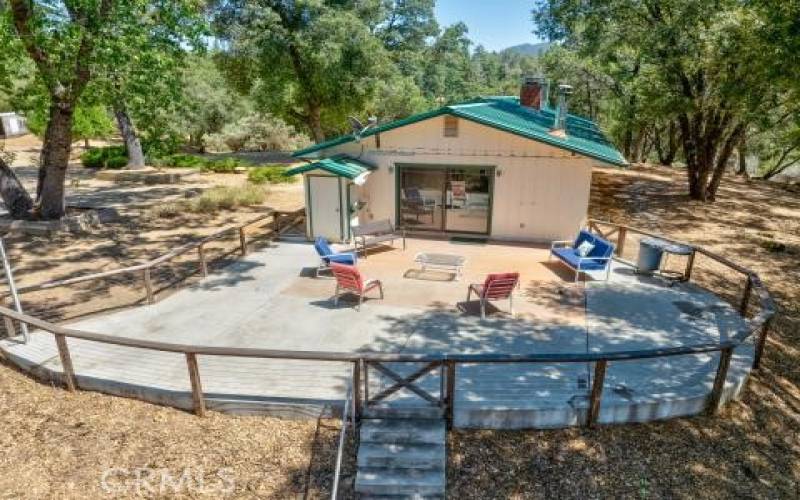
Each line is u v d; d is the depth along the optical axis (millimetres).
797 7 11141
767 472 6328
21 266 13508
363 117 40625
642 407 6848
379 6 30531
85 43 13648
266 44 26234
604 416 6820
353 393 6637
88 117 31000
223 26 26797
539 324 9242
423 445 6344
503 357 6312
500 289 9398
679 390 7152
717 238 16156
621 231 13008
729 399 7465
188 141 45562
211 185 26641
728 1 16438
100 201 22219
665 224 17844
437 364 6484
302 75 28969
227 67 29781
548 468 6223
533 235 14344
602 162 13195
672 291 10867
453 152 14180
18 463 6332
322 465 6273
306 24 27281
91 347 8492
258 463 6293
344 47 27297
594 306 10047
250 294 10789
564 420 6789
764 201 22625
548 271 12031
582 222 13891
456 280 11391
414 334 8875
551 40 25312
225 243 15352
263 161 36844
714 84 18391
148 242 15906
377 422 6598
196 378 6785
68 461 6359
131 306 10344
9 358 8438
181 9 14359
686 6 16844
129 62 14055
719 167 21328
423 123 14109
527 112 17094
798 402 7648
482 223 14734
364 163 14797
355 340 8680
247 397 7012
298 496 5895
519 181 13945
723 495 5953
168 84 15508
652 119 22781
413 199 15055
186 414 7105
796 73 11711
